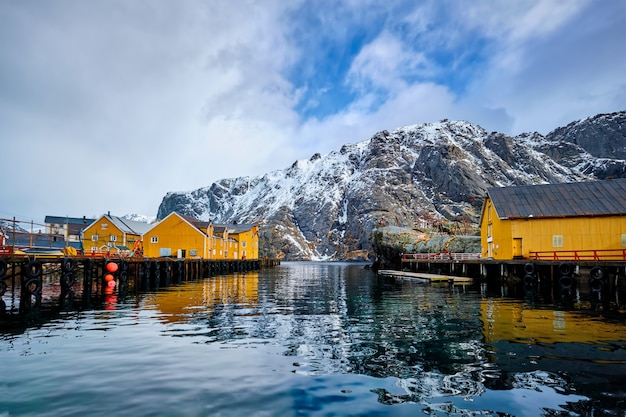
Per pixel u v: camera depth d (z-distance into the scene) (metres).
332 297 25.88
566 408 7.29
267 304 22.00
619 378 8.88
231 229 91.62
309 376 9.07
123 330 14.24
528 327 14.70
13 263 24.45
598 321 16.00
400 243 69.38
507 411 7.20
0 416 6.94
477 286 33.94
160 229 65.69
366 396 7.90
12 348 11.59
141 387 8.39
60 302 22.72
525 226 36.38
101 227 65.69
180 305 21.45
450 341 12.39
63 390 8.21
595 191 37.94
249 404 7.52
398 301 23.22
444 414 7.08
